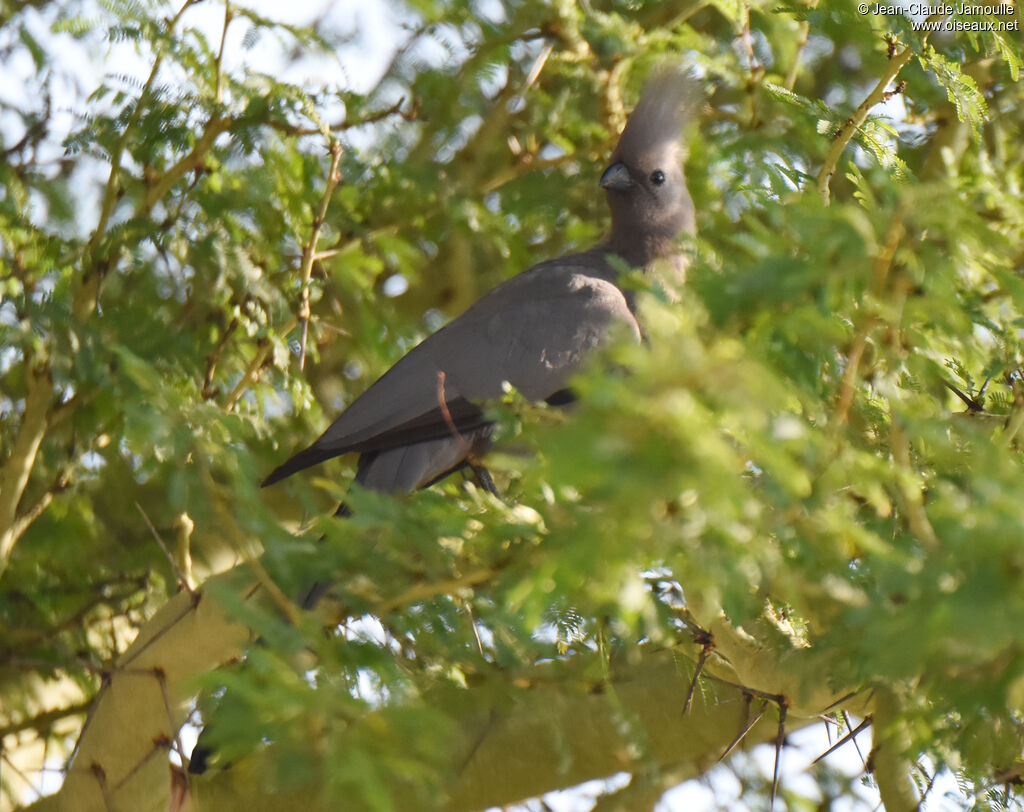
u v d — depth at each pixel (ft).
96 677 33.19
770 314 16.46
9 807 32.45
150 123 31.04
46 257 32.37
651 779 26.78
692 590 18.97
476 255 41.39
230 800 30.25
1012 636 13.96
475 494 20.97
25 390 34.88
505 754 31.58
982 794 22.81
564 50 36.52
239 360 32.91
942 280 17.12
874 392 22.13
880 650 15.33
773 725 31.83
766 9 34.47
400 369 31.37
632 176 35.86
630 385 13.48
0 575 31.71
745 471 17.33
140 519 34.71
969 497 16.42
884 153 27.91
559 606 20.29
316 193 33.47
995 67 35.88
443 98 36.52
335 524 21.04
